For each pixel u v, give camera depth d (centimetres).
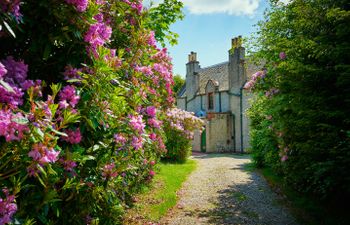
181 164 1398
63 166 248
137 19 447
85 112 276
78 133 267
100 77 284
